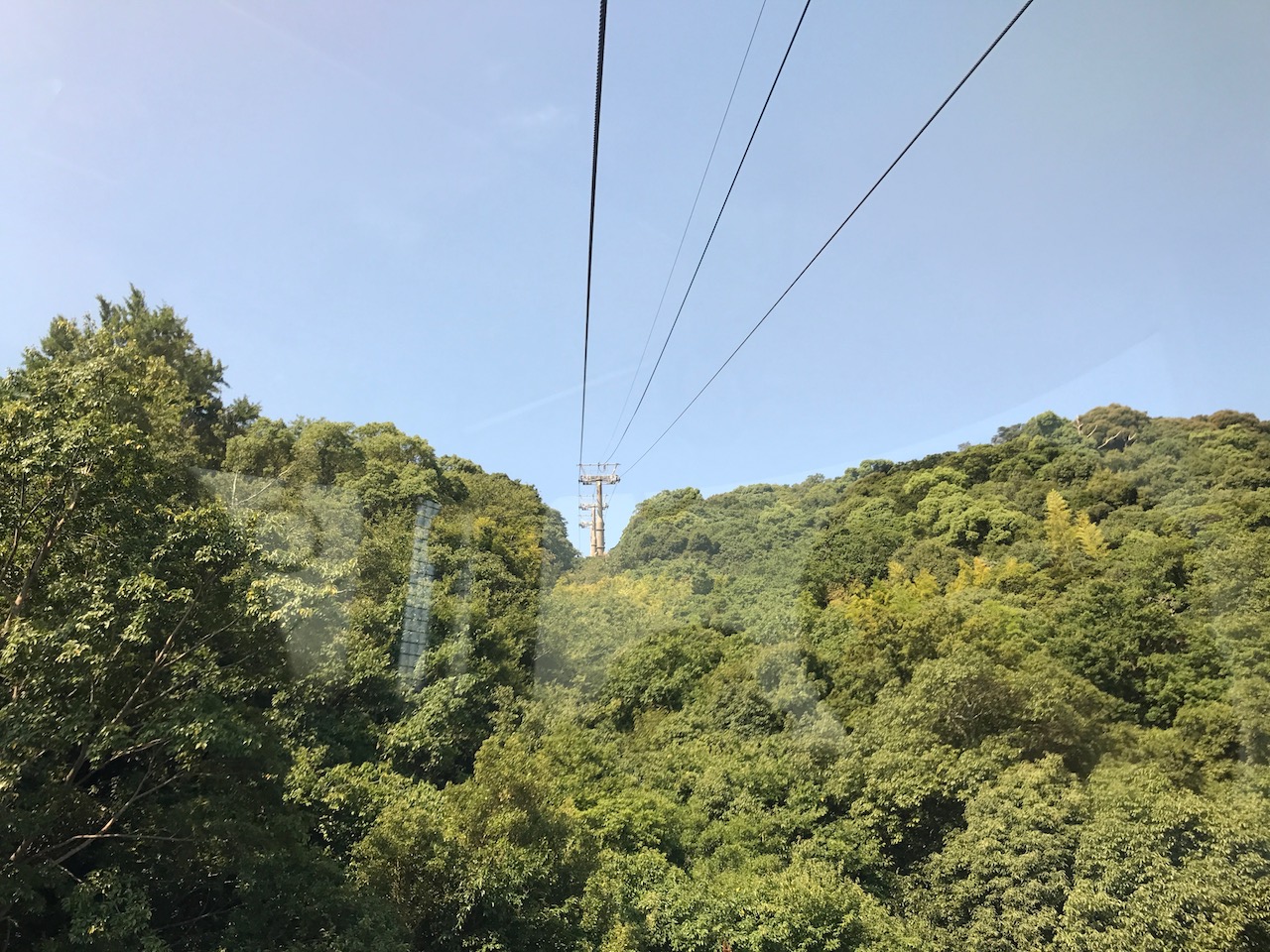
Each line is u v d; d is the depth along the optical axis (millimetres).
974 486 45969
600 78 8539
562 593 44094
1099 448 44094
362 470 38188
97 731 11656
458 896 17562
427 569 35438
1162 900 20641
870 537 44469
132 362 26016
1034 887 22938
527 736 31891
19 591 12570
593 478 65812
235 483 30562
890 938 23031
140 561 12641
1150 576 33250
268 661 14922
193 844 13461
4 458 11859
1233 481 36156
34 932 12836
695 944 22203
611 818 27531
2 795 10836
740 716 35469
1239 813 22375
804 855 27312
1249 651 28953
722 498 54375
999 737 28875
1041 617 34062
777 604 42125
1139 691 30578
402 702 30172
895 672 34125
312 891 14859
